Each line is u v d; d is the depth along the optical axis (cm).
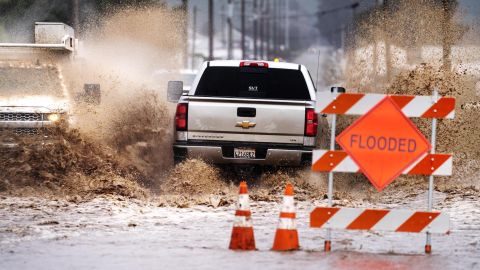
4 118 3881
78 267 2145
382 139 2345
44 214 3052
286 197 2406
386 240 2617
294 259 2252
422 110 2355
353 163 2361
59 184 3653
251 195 3556
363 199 3662
